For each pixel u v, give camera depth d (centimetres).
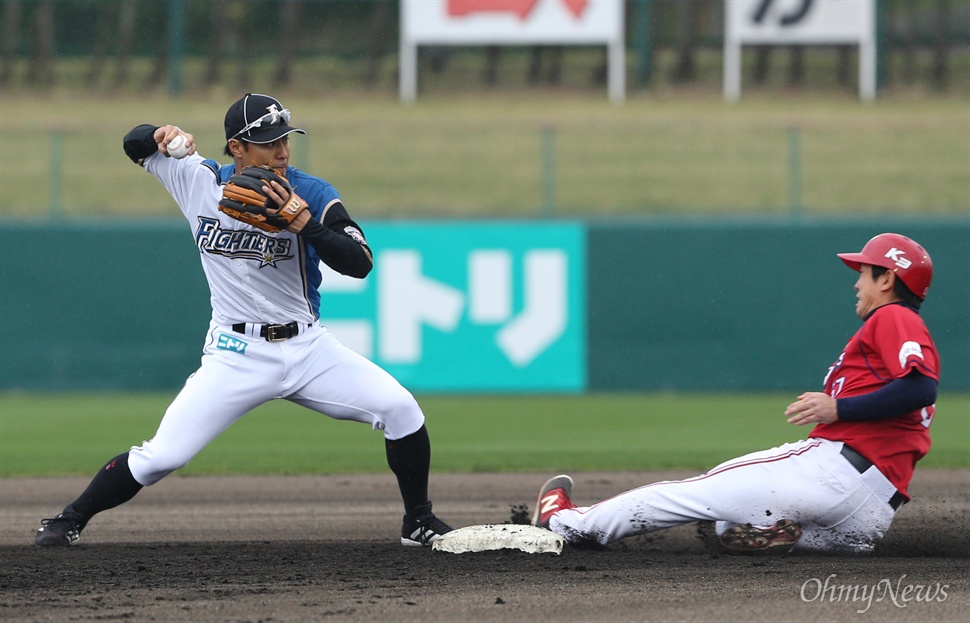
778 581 1656
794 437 3588
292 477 2953
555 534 1875
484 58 8875
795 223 4559
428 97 8606
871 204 6662
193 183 1764
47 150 7269
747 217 4578
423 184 6975
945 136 7556
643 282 4569
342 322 4475
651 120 8012
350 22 8825
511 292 4534
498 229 4522
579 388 4575
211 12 8738
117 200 6662
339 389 1822
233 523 2295
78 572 1739
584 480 2856
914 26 8931
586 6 8044
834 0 8206
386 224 4481
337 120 8025
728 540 1809
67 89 8650
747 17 8331
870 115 8150
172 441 1794
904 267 1725
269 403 4531
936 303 4519
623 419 3972
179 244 4584
